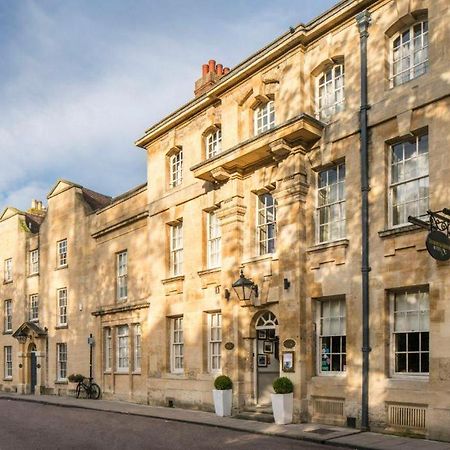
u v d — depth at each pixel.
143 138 23.16
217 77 21.81
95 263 26.52
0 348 34.75
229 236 18.02
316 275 15.44
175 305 20.75
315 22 15.98
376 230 14.02
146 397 21.75
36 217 36.28
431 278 12.67
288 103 16.53
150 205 22.66
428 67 13.42
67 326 28.17
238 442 12.49
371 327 13.80
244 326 17.42
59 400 24.44
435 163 12.90
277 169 16.80
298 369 15.15
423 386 12.53
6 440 13.52
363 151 14.45
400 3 14.13
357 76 15.03
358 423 13.79
